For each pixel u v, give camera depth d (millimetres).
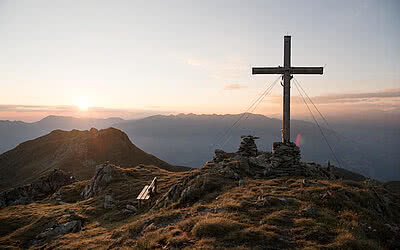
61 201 41906
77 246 14844
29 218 27719
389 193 20359
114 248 12391
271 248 9281
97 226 21953
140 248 10727
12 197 48375
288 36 23500
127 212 24875
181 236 10961
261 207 13828
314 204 14008
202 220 11930
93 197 37469
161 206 22062
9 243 20141
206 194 20078
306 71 23297
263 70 23719
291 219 11945
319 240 9844
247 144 31328
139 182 40188
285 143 24234
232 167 25469
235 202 15156
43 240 19672
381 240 10984
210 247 9328
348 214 12656
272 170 23625
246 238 10008
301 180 20156
